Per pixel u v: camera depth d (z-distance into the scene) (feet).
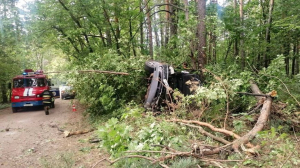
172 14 44.42
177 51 32.78
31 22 42.50
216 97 16.51
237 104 21.06
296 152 11.80
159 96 20.88
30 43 47.57
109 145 13.92
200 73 27.22
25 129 25.00
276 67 21.63
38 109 41.93
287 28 28.22
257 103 18.52
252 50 34.27
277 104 18.07
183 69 29.12
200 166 11.18
